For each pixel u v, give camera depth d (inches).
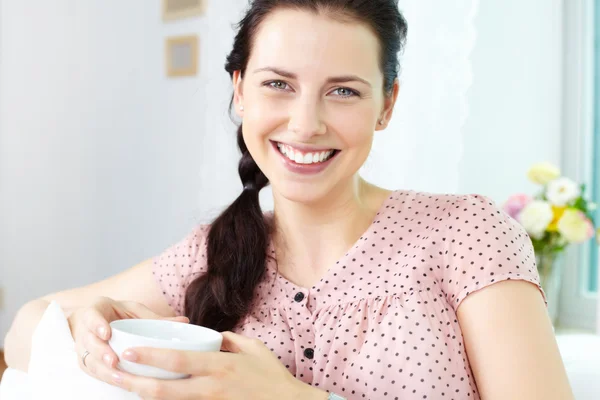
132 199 130.8
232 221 47.4
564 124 91.3
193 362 33.7
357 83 39.3
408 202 45.8
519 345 37.8
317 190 40.9
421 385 39.5
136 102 129.3
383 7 40.6
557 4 90.5
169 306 52.2
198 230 52.4
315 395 35.3
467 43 82.0
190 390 33.7
